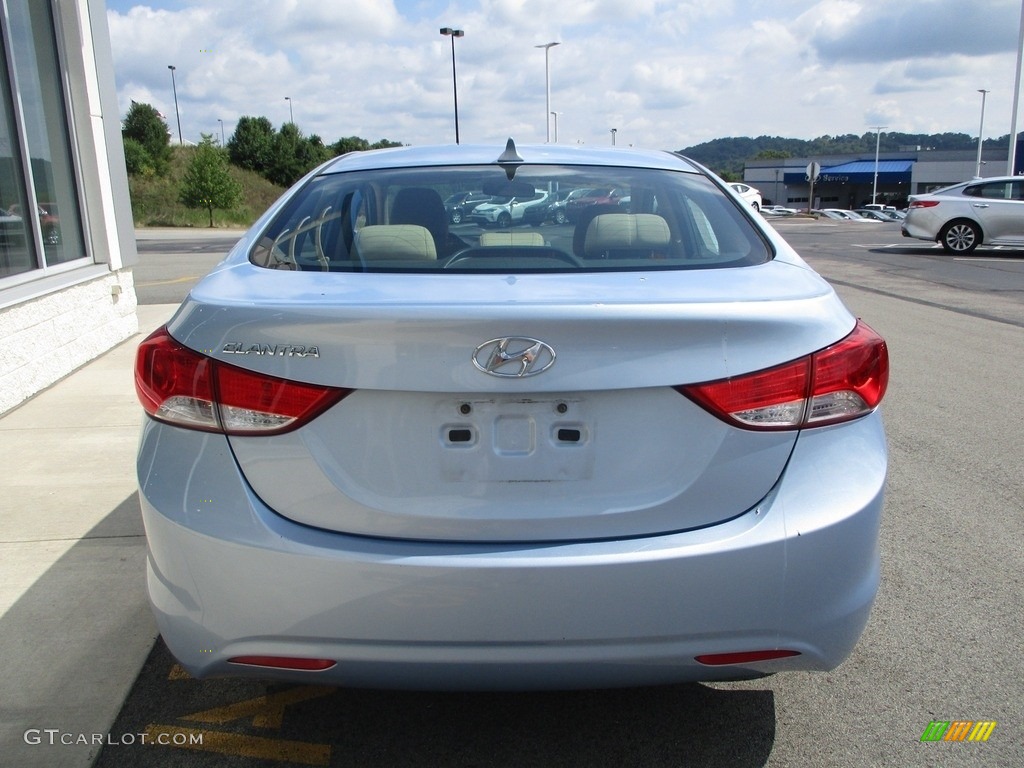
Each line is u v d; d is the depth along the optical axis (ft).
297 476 6.45
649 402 6.43
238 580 6.43
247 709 8.50
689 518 6.50
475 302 6.44
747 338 6.48
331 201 9.14
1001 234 54.24
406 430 6.41
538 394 6.37
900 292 36.83
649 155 10.80
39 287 19.88
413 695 8.73
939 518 12.86
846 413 6.79
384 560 6.28
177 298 34.91
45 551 11.68
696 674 6.66
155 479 6.73
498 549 6.36
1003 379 21.25
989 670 9.05
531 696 8.70
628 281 7.22
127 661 9.23
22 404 18.88
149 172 149.18
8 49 19.71
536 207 9.04
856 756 7.78
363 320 6.27
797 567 6.50
